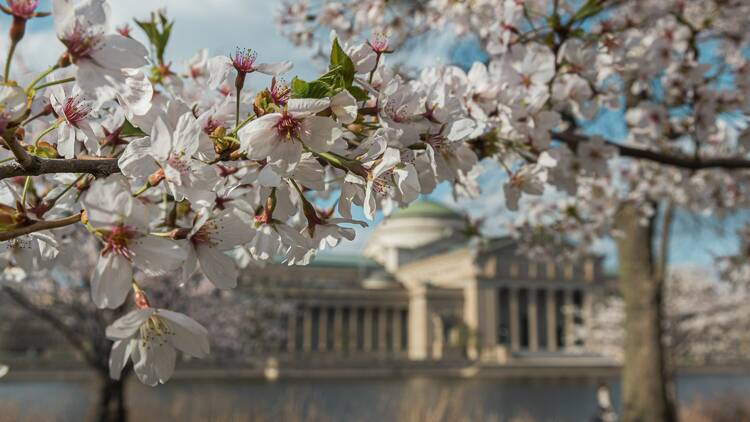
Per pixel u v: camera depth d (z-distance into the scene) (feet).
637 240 45.73
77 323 54.19
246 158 6.30
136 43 5.63
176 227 7.48
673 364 85.35
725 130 20.40
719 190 25.02
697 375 203.31
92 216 5.09
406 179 6.11
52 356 181.47
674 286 147.74
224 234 6.11
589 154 14.26
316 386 152.25
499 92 9.61
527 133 10.13
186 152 5.58
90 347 54.75
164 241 5.27
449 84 8.77
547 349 305.53
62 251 8.13
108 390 49.73
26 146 6.75
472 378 204.23
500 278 294.66
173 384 144.66
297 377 195.83
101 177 5.92
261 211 7.46
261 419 59.21
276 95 6.00
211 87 7.08
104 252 5.12
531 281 303.07
